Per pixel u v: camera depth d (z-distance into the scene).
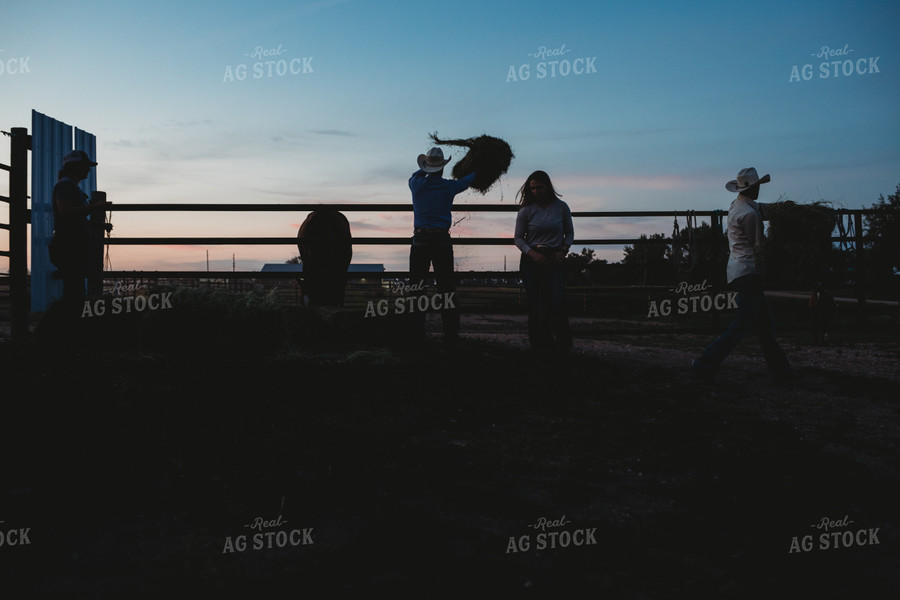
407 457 3.04
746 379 5.61
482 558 2.07
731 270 5.39
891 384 5.40
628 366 5.87
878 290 7.59
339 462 2.93
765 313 5.30
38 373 3.89
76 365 4.09
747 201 5.39
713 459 3.23
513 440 3.42
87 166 5.25
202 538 2.12
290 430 3.33
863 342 10.18
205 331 4.63
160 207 6.10
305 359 4.52
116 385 3.79
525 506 2.52
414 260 5.33
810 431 3.92
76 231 4.93
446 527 2.27
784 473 3.09
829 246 5.54
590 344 7.95
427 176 5.27
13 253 5.80
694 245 6.83
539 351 5.46
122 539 2.11
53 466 2.68
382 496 2.57
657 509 2.58
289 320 4.91
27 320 5.89
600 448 3.36
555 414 4.03
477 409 3.96
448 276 5.35
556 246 5.51
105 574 1.88
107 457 2.80
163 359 4.36
